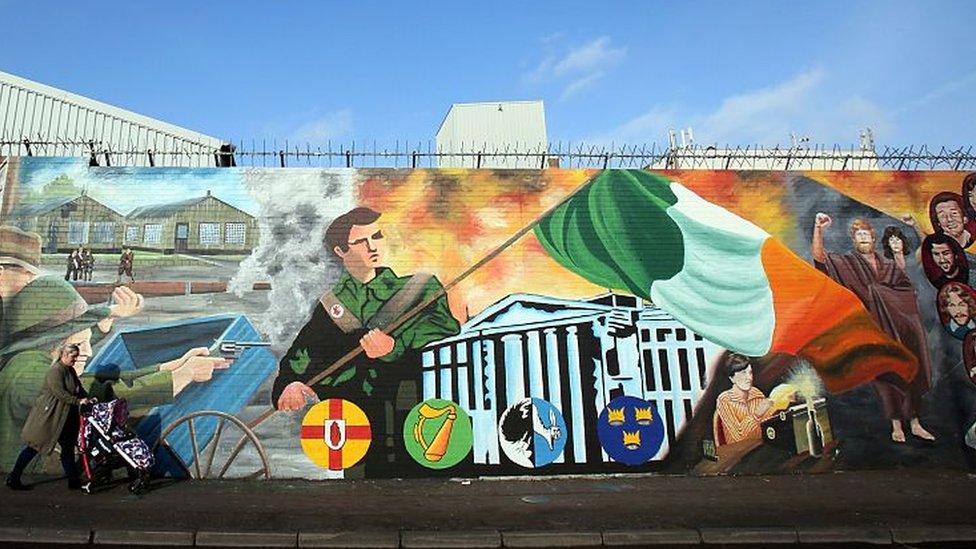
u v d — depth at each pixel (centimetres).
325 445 995
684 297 1062
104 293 1023
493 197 1078
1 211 1036
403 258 1053
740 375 1045
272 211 1058
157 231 1045
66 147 1183
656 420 1028
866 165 1254
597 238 1073
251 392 1006
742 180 1101
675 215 1086
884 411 1048
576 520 775
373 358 1023
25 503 830
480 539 722
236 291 1034
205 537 720
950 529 741
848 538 734
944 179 1117
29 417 891
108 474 937
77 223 1041
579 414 1023
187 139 1250
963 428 1048
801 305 1068
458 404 1016
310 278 1041
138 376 1004
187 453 989
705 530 735
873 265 1085
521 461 1005
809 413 1041
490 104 1444
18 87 1198
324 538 718
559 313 1049
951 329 1076
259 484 948
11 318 1009
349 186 1069
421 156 1082
